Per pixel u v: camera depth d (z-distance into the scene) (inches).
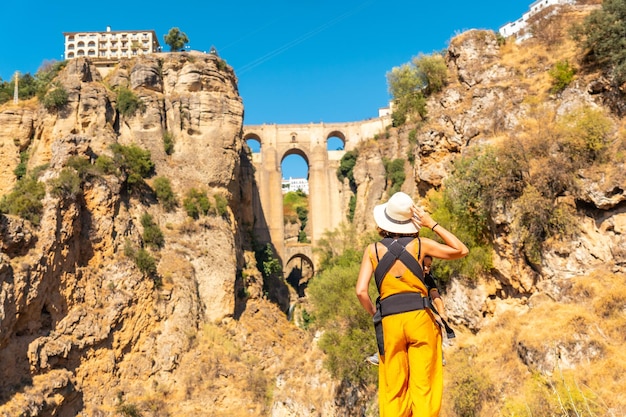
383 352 228.4
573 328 1043.3
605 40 1320.1
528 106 1409.9
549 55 1552.7
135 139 2600.9
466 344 1233.4
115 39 4904.0
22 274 1728.6
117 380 1984.5
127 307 2081.7
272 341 2393.0
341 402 1707.7
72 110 2546.8
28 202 1905.8
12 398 1601.9
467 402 1080.8
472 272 1305.4
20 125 2605.8
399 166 3041.3
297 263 3740.2
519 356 1085.1
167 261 2321.6
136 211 2359.7
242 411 2041.1
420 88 2484.0
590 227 1181.1
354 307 1563.7
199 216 2524.6
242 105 2898.6
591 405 846.5
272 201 3609.7
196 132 2714.1
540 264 1208.8
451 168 1487.5
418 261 234.4
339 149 3971.5
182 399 2033.7
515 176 1272.1
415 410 219.0
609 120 1247.5
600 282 1104.2
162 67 2832.2
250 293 2637.8
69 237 1978.3
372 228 3107.8
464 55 1738.4
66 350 1839.3
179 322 2199.8
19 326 1744.6
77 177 2076.8
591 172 1196.5
